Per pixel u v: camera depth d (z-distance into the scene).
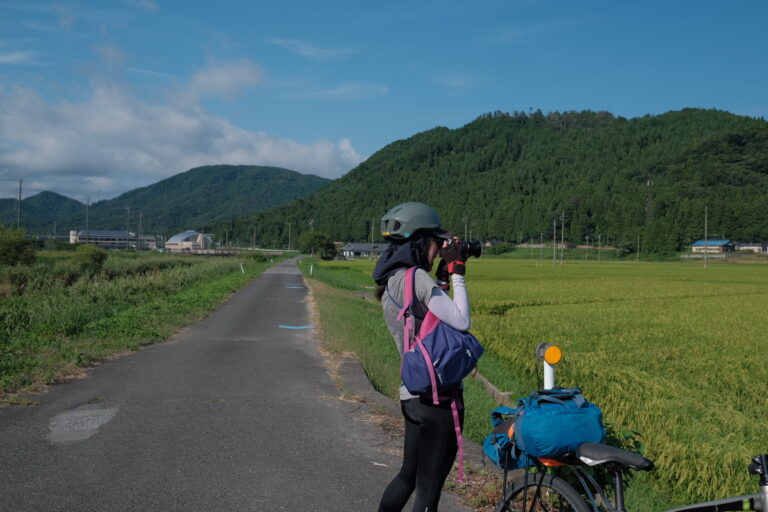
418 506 2.64
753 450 5.86
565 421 2.50
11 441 5.13
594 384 8.99
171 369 8.82
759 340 15.23
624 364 11.03
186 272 33.62
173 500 3.87
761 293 37.38
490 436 2.91
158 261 53.88
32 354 9.37
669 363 11.44
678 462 5.39
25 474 4.31
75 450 4.90
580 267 94.75
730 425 6.84
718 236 187.75
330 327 14.00
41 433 5.39
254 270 53.59
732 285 45.91
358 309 19.97
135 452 4.87
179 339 12.15
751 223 184.50
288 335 13.13
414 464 2.73
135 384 7.70
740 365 11.40
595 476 3.46
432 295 2.55
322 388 7.68
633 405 7.41
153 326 13.47
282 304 21.06
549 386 3.44
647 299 30.98
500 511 2.98
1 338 10.51
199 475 4.36
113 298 19.56
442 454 2.61
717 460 5.42
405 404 2.65
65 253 77.50
